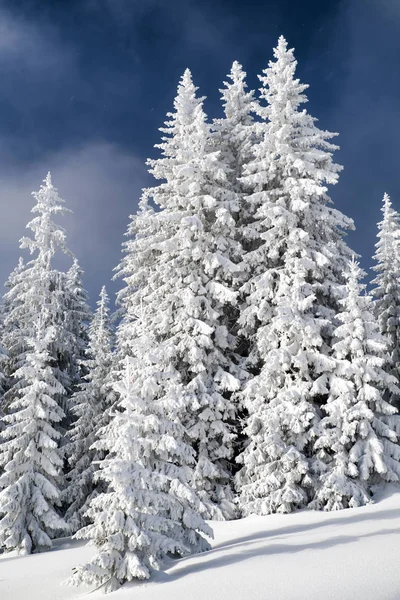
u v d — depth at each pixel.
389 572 8.06
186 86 28.50
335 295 22.89
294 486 19.02
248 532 16.42
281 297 21.92
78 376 30.39
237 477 20.84
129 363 12.59
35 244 29.34
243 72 30.44
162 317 23.14
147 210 32.69
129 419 11.70
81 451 24.41
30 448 20.11
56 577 12.67
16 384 26.38
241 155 28.72
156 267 24.95
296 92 25.50
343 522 15.19
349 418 19.48
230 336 24.36
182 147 27.36
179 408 13.14
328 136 24.80
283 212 23.03
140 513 10.86
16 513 18.98
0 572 14.12
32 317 27.86
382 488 19.38
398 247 31.27
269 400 21.59
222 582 8.74
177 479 12.42
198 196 23.91
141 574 9.84
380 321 29.27
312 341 20.56
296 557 10.05
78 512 22.38
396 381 20.84
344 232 26.62
